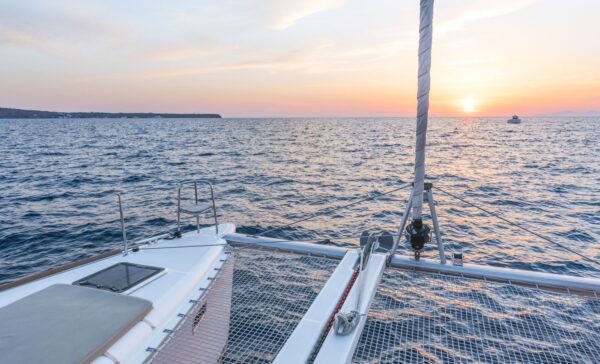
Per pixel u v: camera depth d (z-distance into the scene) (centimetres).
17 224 1198
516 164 2956
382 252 397
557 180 2159
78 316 242
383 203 1561
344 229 1182
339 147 4759
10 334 218
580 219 1301
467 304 370
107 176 2295
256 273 445
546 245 1020
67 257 926
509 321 494
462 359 411
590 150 4106
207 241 418
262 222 1277
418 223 344
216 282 348
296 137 7025
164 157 3472
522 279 332
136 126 12950
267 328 347
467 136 7338
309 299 405
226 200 1647
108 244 1025
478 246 1005
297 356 227
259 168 2770
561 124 15288
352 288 301
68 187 1912
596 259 913
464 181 2175
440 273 354
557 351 441
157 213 1378
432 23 261
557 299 546
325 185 2061
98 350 213
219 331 325
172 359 260
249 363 295
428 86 277
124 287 304
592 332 482
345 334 239
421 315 466
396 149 4469
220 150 4275
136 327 249
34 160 3072
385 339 319
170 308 286
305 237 1108
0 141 5297
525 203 1562
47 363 196
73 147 4428
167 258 373
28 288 312
